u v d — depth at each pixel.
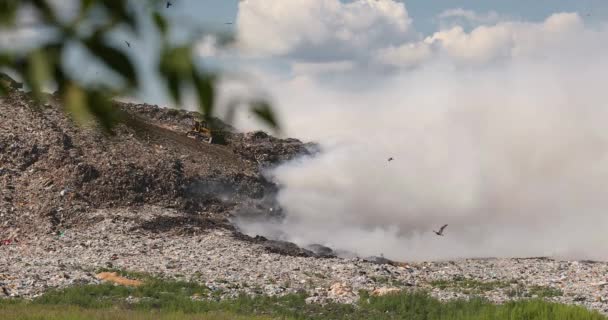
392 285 166.00
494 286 169.38
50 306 115.69
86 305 123.38
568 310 97.50
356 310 129.00
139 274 161.12
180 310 115.62
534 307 99.88
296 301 134.88
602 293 159.38
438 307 124.94
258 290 149.38
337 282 167.38
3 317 98.12
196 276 168.25
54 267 166.50
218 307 125.06
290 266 189.00
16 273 155.12
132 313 107.44
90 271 163.50
